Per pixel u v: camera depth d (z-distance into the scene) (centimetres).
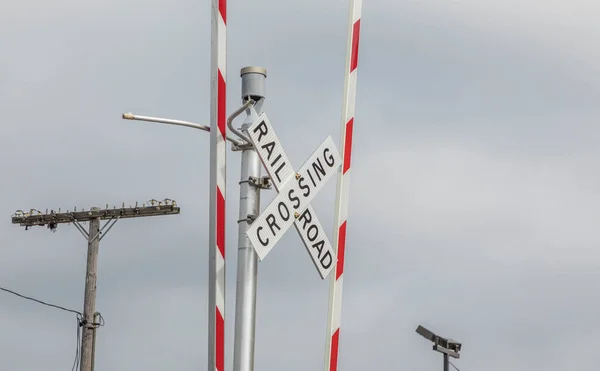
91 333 4425
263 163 1540
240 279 1639
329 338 1569
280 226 1536
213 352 1470
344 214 1625
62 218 4475
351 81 1661
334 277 1598
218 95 1520
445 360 3112
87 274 4453
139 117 1753
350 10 1673
